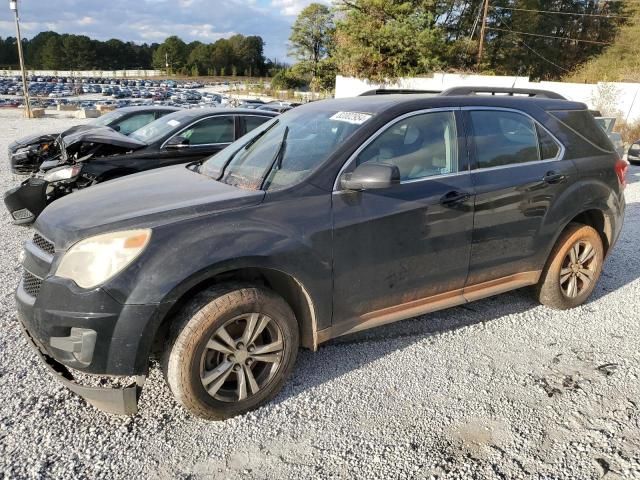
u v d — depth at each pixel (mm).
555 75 43469
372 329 3865
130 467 2420
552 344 3668
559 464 2477
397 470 2432
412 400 2986
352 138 3088
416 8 30266
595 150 4188
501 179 3561
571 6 44938
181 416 2812
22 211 5820
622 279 4957
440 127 3436
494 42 40906
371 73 29016
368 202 3037
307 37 62344
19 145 9711
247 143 3789
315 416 2830
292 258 2781
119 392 2559
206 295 2635
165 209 2713
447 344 3652
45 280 2562
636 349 3602
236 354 2734
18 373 3180
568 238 4027
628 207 8094
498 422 2795
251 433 2684
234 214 2721
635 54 36500
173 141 6934
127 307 2439
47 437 2602
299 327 3076
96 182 6230
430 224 3246
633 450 2576
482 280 3666
